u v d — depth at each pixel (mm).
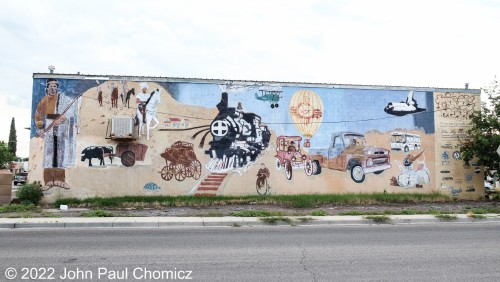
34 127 20438
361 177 23000
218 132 21922
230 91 22234
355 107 23312
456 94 24375
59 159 20484
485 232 12211
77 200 19547
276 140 22406
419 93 24031
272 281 6656
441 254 8844
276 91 22672
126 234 11633
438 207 18703
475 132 22547
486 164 22578
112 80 21172
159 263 7887
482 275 7070
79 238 10828
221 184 21719
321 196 21125
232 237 11164
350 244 10078
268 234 11758
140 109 21297
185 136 21625
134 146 21125
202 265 7750
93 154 20750
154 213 15891
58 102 20688
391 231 12461
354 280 6730
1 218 14039
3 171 20141
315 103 22969
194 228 13023
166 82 21656
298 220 14391
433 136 23906
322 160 22719
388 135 23484
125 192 20859
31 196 19281
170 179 21344
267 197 20812
